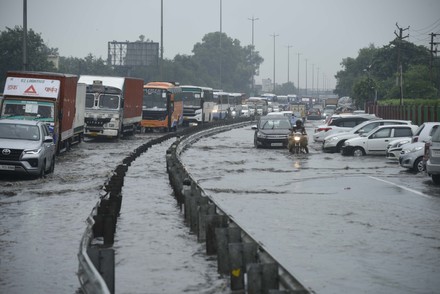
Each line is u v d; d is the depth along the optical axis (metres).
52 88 67.69
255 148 90.88
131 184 49.62
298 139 80.31
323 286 21.55
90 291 17.92
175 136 112.12
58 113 68.81
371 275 22.91
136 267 24.23
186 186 40.94
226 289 21.20
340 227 31.88
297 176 55.53
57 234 30.33
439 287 21.50
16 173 52.25
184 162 68.56
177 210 37.47
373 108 161.75
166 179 53.00
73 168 60.22
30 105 66.88
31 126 53.25
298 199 41.66
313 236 29.67
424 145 56.25
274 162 68.81
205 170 60.34
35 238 29.44
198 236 28.73
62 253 26.52
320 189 46.81
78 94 85.31
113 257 20.50
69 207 38.06
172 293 20.84
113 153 78.00
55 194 43.44
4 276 23.00
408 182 51.12
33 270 23.83
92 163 65.19
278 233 30.34
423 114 104.44
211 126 133.25
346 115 98.25
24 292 21.03
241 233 25.55
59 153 73.50
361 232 30.66
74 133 82.88
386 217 34.78
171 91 127.62
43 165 52.03
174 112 132.25
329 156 76.62
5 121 53.19
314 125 175.00
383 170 60.56
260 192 45.09
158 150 84.50
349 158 73.50
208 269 23.92
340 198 42.12
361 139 76.50
